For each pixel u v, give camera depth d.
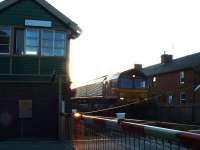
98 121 7.56
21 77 20.59
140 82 39.56
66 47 21.25
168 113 39.38
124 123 5.45
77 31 21.38
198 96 49.03
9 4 20.64
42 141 18.06
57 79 20.75
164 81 57.72
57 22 21.25
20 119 20.31
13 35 20.73
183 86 52.81
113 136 6.25
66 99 20.94
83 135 9.97
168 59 61.38
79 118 11.01
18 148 15.34
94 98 43.09
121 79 38.97
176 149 3.66
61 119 18.78
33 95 20.56
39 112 20.47
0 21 20.66
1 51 20.61
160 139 4.05
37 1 20.91
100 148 7.42
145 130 4.45
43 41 21.05
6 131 20.12
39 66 20.86
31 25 20.91
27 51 20.88
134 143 4.99
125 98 38.69
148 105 39.25
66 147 15.18
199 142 3.19
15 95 20.44
